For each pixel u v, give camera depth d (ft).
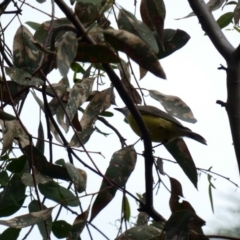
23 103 18.43
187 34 17.98
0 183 18.75
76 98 19.03
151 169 18.24
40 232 16.74
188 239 15.90
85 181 16.67
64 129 20.47
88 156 16.28
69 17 13.84
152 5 17.02
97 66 21.02
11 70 16.42
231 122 18.39
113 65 23.36
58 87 21.07
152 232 16.65
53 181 17.81
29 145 17.16
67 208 16.90
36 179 17.49
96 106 20.74
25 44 18.70
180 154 19.88
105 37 12.90
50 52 13.08
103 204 16.97
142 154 18.34
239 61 18.97
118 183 17.95
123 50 12.91
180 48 18.11
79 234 16.08
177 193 19.36
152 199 18.34
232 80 18.78
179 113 18.92
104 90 20.90
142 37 15.07
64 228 18.17
